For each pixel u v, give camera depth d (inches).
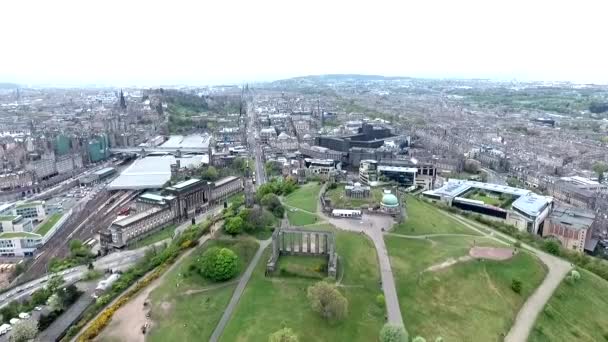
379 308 7810.0
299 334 7017.7
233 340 6909.5
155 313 7588.6
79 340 6875.0
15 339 7170.3
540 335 7588.6
